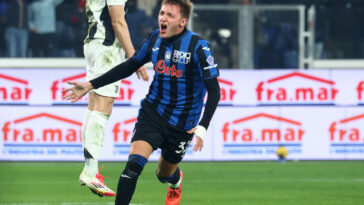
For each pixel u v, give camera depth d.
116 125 39.31
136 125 18.50
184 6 17.66
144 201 24.97
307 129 40.56
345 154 40.75
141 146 17.94
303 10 48.44
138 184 30.50
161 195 26.77
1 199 25.33
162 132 18.20
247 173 34.72
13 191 27.77
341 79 40.78
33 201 24.81
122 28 20.89
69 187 29.17
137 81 39.34
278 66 48.44
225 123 40.03
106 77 18.17
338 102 40.78
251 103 40.31
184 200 25.28
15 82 39.22
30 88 39.31
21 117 39.22
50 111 39.31
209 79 17.62
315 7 48.44
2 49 45.94
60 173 34.25
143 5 46.19
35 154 39.31
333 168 36.94
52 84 39.31
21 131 39.25
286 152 39.84
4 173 34.12
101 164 38.38
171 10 17.59
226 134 40.06
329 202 24.77
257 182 31.27
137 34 46.06
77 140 39.38
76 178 32.38
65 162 39.31
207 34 48.12
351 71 40.81
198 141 17.22
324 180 32.03
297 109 40.47
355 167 37.47
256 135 40.28
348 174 34.41
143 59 18.48
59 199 25.45
